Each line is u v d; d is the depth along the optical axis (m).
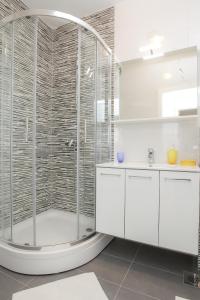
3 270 1.52
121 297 1.26
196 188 1.40
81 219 1.94
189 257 1.73
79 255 1.58
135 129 2.06
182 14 1.90
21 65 2.05
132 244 1.97
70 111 2.35
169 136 1.91
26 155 2.12
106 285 1.37
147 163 1.97
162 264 1.62
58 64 2.49
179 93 1.87
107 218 1.75
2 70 1.82
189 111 1.82
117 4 2.21
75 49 2.36
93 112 2.06
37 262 1.46
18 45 1.99
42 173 2.34
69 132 2.34
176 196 1.47
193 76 1.82
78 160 2.00
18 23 1.91
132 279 1.43
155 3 2.02
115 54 2.18
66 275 1.47
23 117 2.08
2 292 1.29
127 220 1.66
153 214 1.55
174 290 1.33
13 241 1.63
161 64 1.96
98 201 1.79
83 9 2.30
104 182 1.77
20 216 2.03
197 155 1.79
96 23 2.33
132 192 1.63
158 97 1.96
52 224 2.10
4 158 1.82
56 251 1.50
